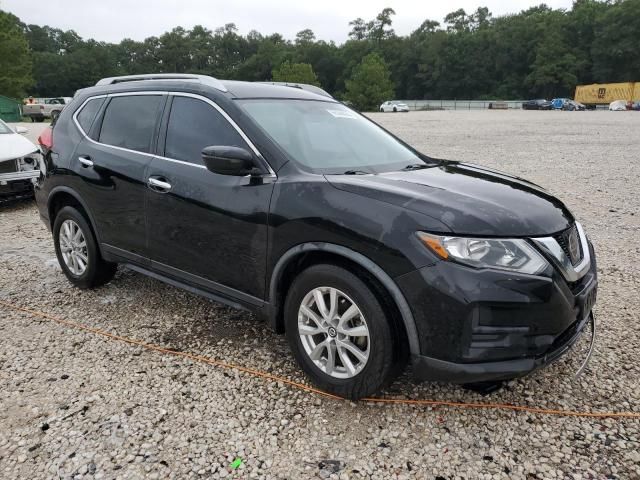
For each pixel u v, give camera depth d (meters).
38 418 2.97
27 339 3.90
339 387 3.04
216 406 3.08
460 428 2.88
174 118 3.90
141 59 138.00
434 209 2.75
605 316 4.18
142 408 3.06
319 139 3.70
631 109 58.81
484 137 20.02
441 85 115.38
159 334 3.96
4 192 7.82
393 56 123.25
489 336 2.63
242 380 3.34
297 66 94.62
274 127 3.55
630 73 94.50
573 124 27.88
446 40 114.88
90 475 2.54
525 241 2.71
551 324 2.70
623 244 6.05
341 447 2.74
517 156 13.66
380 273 2.74
